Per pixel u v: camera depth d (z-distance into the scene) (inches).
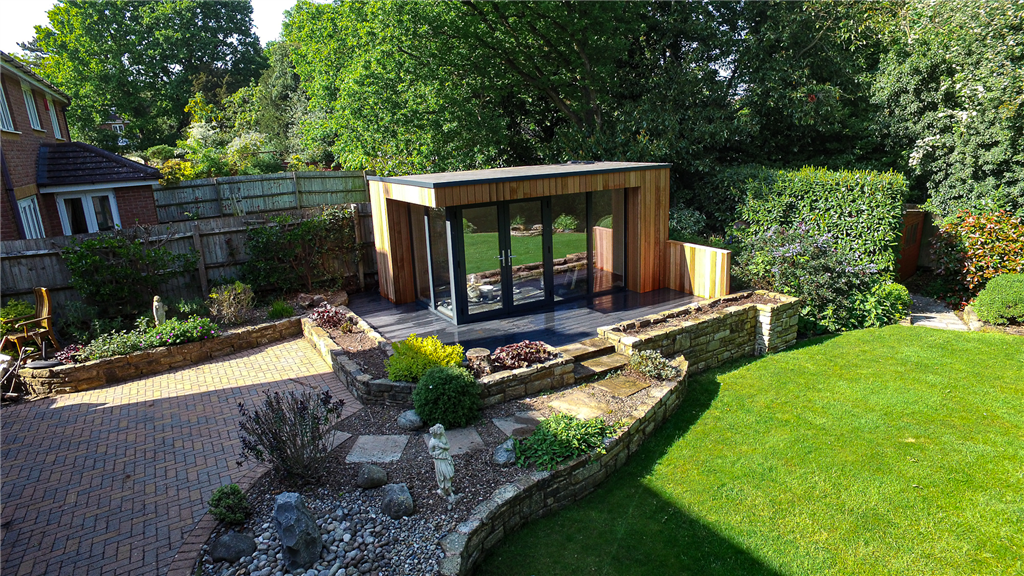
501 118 676.1
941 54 574.9
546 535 206.2
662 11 676.1
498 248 389.1
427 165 700.0
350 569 169.0
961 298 498.9
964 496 222.5
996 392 310.8
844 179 451.5
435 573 166.7
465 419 255.0
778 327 391.5
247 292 416.8
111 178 570.9
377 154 749.3
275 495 210.1
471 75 670.5
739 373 353.1
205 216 807.7
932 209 585.0
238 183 825.5
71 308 380.8
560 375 294.4
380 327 388.8
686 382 322.3
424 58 641.0
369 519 192.4
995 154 529.0
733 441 267.9
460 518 190.5
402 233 440.8
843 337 413.4
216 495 197.8
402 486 201.2
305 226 454.9
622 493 230.5
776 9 636.7
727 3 662.5
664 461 252.5
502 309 398.0
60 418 284.8
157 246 416.8
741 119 628.4
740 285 448.8
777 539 202.1
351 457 232.5
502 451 226.7
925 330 419.8
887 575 184.5
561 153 681.0
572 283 429.4
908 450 255.9
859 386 324.2
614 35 624.1
